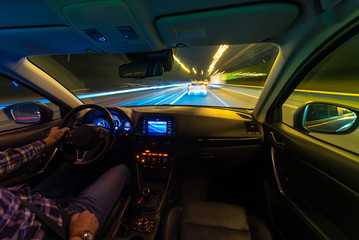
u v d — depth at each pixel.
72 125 1.83
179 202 1.97
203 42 1.26
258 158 1.92
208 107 2.38
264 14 0.89
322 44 1.02
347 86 4.81
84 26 1.02
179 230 1.13
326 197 0.97
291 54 1.17
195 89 7.00
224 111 2.16
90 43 1.29
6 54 1.42
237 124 1.87
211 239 1.05
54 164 1.92
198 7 0.85
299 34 1.01
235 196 2.00
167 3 0.82
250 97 6.19
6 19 0.98
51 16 0.95
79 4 0.83
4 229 0.67
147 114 1.98
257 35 1.13
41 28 1.08
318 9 0.80
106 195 1.33
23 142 1.77
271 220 1.56
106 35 1.13
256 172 1.98
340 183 0.89
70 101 2.17
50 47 1.37
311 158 1.11
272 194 1.56
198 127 1.91
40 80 1.83
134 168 2.09
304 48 1.08
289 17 0.90
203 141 1.91
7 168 0.89
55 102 2.11
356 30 0.89
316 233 1.02
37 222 0.81
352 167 0.85
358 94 4.01
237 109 2.29
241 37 1.16
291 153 1.32
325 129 1.18
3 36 1.18
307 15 0.87
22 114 1.89
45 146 1.18
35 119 2.00
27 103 1.92
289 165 1.35
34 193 0.98
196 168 2.09
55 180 1.82
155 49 1.37
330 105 1.18
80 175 1.97
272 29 1.03
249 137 1.82
